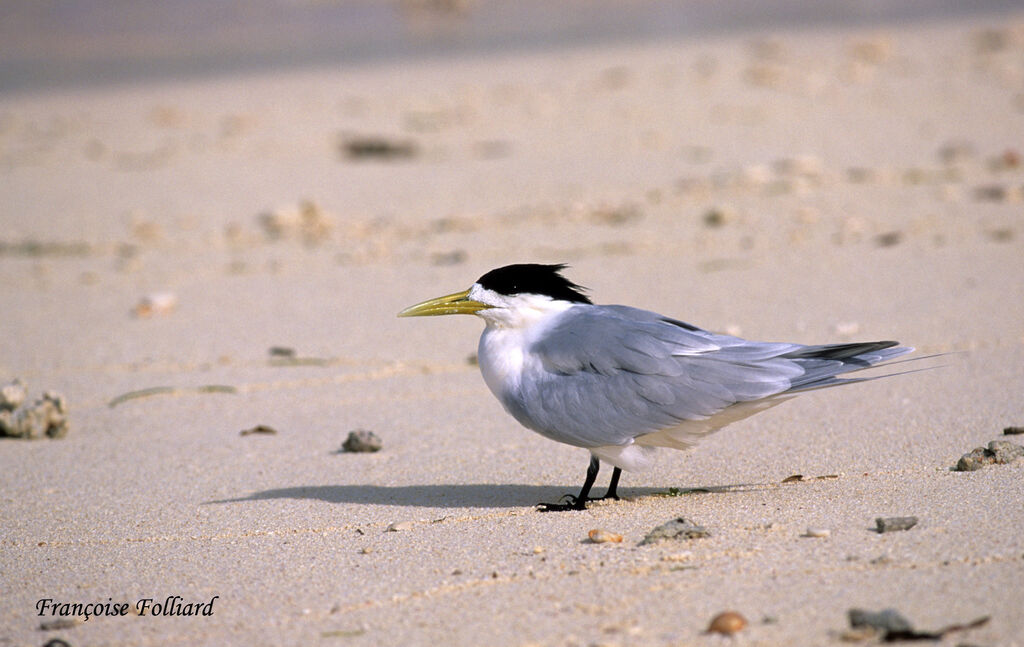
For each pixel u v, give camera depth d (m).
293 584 6.94
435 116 25.12
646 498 8.20
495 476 9.11
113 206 19.91
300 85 29.05
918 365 11.05
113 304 15.04
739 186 18.73
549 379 8.06
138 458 10.00
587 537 7.39
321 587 6.86
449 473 9.23
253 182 21.09
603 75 27.86
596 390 7.88
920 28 31.67
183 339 13.48
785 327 12.53
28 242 18.00
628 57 29.92
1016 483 7.78
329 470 9.45
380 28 37.31
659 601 6.23
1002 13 33.19
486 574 6.86
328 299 14.77
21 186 21.33
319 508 8.48
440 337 13.23
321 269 16.14
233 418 11.01
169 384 12.03
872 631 5.63
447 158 22.02
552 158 21.48
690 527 7.19
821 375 7.66
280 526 8.11
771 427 9.77
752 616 5.96
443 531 7.76
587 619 6.09
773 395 7.69
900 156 19.86
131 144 24.25
